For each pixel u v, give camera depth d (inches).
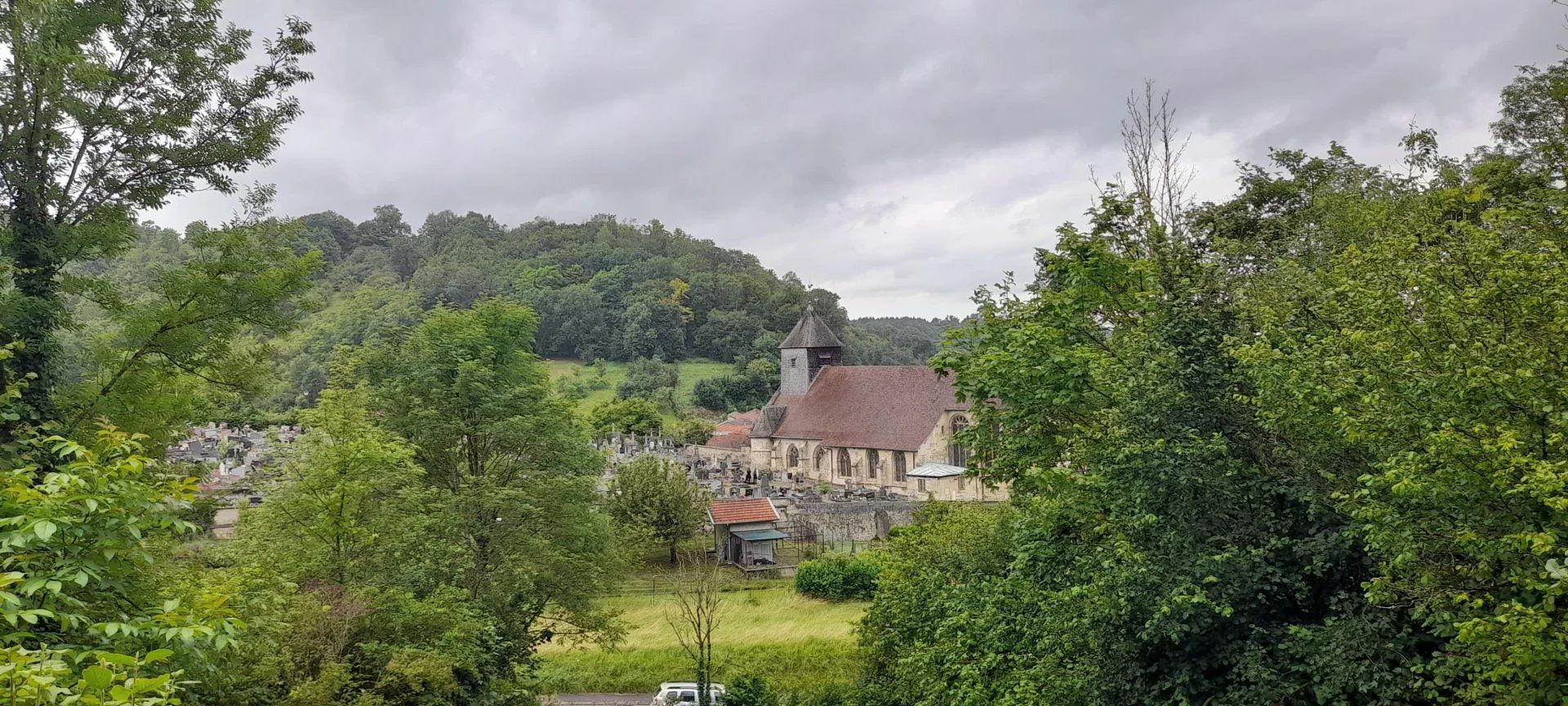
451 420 1262.3
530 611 1235.2
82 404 601.9
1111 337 754.2
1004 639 744.3
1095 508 653.9
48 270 612.7
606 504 2080.5
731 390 6092.5
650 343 6879.9
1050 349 672.4
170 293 642.2
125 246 652.7
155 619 326.3
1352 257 490.0
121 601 410.9
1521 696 368.2
